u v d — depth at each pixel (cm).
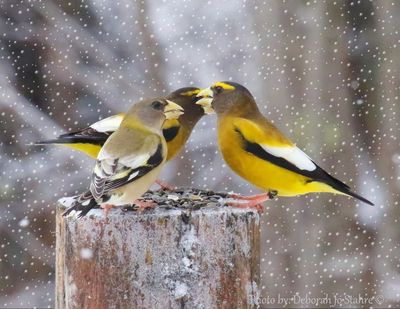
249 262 661
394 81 1639
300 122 1585
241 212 659
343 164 1612
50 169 1523
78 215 650
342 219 1580
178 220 650
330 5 1611
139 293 646
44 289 1518
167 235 649
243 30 1588
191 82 1576
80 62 1566
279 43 1594
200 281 650
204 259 651
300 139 1587
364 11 1655
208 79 1579
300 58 1595
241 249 658
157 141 744
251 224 663
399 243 1606
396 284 1592
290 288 1552
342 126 1611
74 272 652
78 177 1520
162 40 1578
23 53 1551
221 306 653
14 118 1523
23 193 1518
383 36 1641
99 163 710
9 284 1513
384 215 1606
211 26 1583
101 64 1569
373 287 1595
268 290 1548
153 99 776
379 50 1641
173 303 646
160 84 1566
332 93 1617
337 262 1572
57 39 1556
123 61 1573
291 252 1556
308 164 833
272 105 1586
